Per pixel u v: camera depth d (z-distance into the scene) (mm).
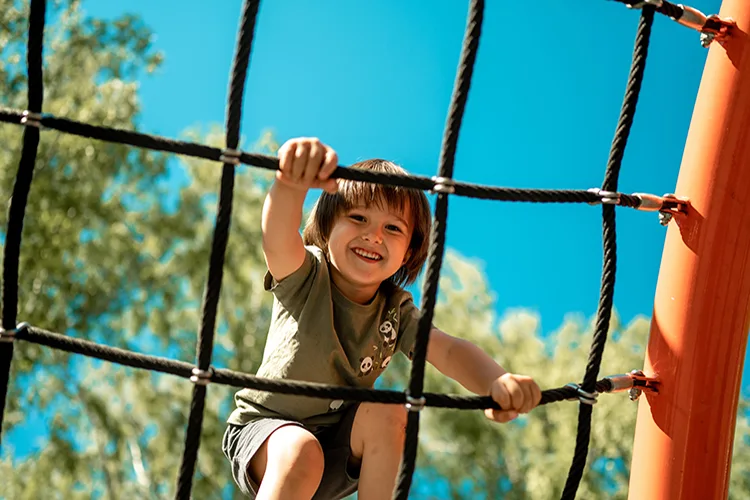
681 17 2309
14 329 1908
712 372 2367
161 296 13258
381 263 2512
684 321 2387
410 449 1916
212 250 1881
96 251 12664
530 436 12914
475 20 1934
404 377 13000
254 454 2354
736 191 2379
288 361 2436
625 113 2178
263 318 13711
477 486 13172
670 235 2449
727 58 2410
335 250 2518
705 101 2449
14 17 12211
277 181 2264
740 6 2424
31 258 12008
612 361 13258
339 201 2562
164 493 13141
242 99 1903
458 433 13172
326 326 2459
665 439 2375
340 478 2457
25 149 1891
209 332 1884
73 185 12250
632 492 2445
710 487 2352
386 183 1939
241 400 2521
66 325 12625
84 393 13109
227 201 1891
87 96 12562
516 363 13633
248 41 1894
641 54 2189
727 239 2375
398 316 2607
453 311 14062
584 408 2113
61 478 13141
